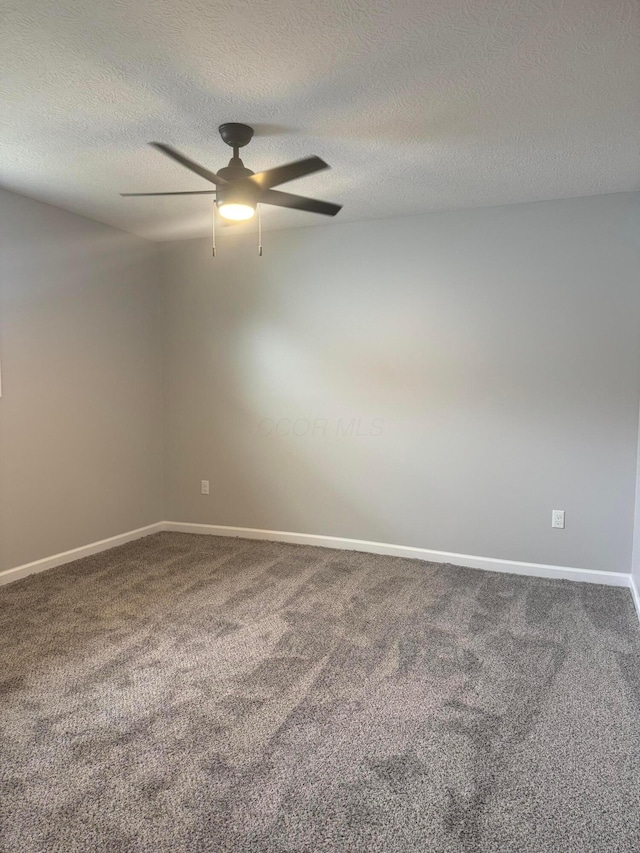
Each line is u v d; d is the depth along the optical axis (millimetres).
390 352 3930
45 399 3605
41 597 3201
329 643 2658
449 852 1480
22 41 1798
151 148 2672
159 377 4637
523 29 1740
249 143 2602
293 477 4297
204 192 2467
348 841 1513
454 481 3814
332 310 4074
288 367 4238
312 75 2018
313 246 4090
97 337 3994
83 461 3922
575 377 3475
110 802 1646
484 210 3611
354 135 2520
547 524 3596
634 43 1808
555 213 3453
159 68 1970
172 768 1790
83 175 3037
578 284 3432
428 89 2117
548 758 1854
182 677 2348
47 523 3666
